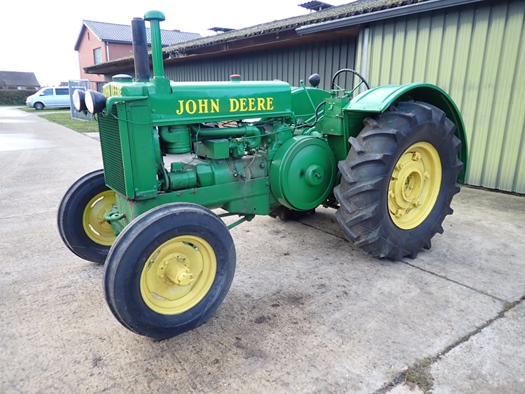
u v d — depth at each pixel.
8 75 55.41
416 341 2.04
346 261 3.00
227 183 2.67
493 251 3.10
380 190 2.66
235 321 2.26
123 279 1.87
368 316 2.27
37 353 1.99
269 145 2.88
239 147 2.69
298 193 2.88
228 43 8.30
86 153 8.13
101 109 2.17
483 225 3.65
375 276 2.74
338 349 2.00
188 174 2.53
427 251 3.13
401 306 2.37
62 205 2.79
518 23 4.27
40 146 9.16
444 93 3.03
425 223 3.02
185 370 1.87
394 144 2.65
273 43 7.43
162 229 1.95
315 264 2.96
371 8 5.39
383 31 5.48
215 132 2.60
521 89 4.39
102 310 2.38
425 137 2.84
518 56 4.34
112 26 30.47
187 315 2.11
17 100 36.78
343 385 1.76
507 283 2.61
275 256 3.11
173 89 2.36
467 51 4.73
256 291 2.58
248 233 3.60
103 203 2.95
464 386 1.75
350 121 2.91
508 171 4.70
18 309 2.38
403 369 1.85
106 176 2.59
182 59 10.96
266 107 2.77
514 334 2.08
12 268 2.92
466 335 2.08
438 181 3.09
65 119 17.38
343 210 2.79
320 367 1.87
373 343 2.04
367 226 2.71
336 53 6.93
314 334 2.12
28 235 3.57
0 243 3.38
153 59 2.28
